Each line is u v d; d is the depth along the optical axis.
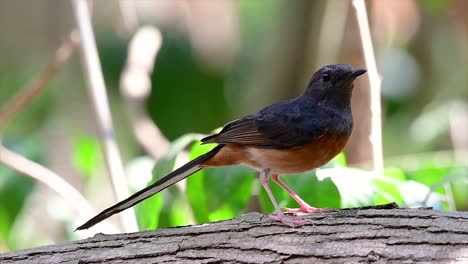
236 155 9.52
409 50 18.56
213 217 9.98
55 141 16.70
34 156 13.13
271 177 9.81
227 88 19.36
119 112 17.62
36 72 17.33
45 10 17.86
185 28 18.83
